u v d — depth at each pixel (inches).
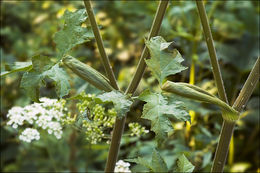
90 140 46.6
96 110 45.5
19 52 108.1
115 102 38.5
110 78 40.9
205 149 79.0
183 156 42.6
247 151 96.9
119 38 111.3
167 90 39.5
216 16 101.9
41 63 40.1
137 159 41.9
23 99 93.9
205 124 84.5
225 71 92.8
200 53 95.9
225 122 41.9
